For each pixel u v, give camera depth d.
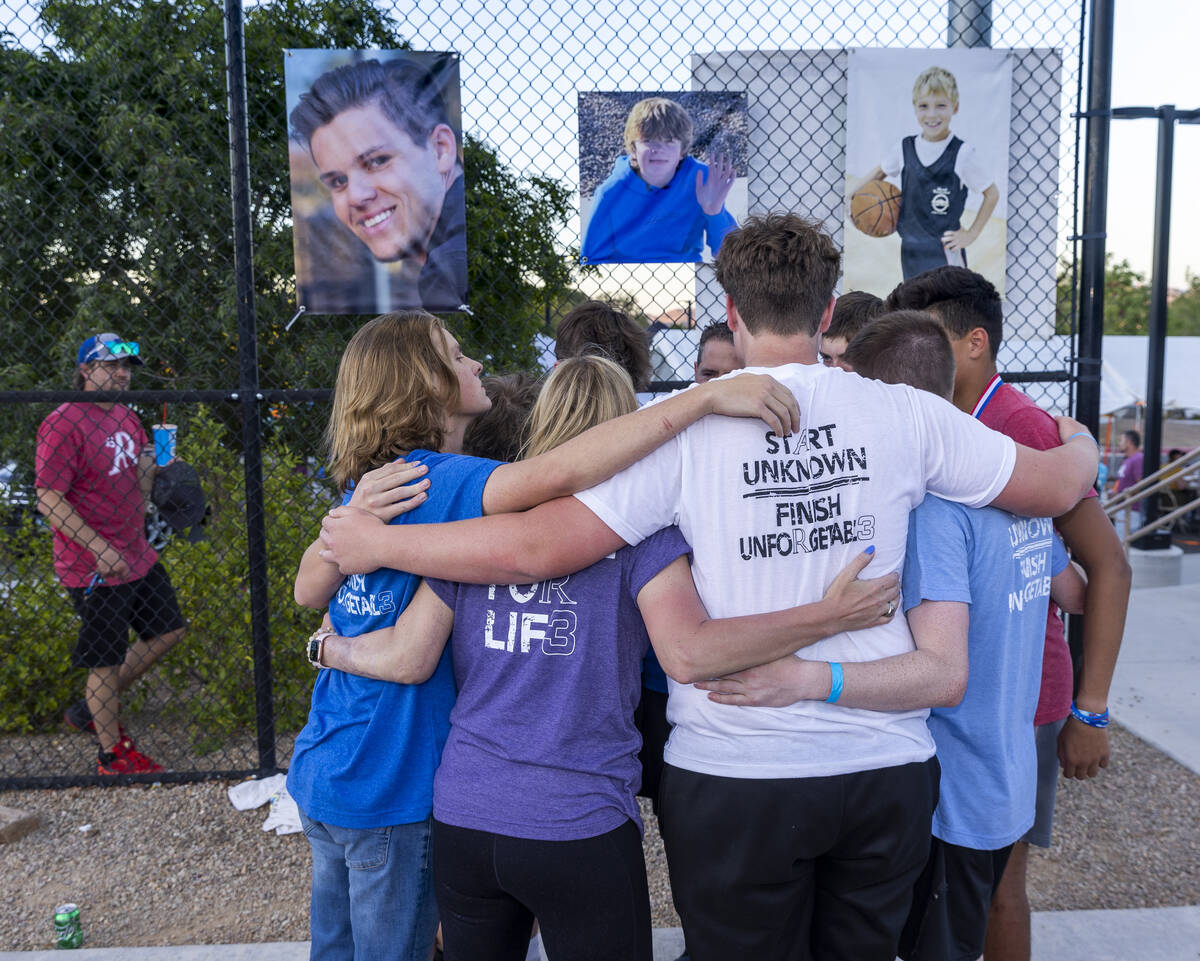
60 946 2.72
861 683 1.46
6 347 9.58
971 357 2.09
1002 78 3.64
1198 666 5.29
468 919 1.59
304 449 5.04
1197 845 3.27
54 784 3.87
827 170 3.71
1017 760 1.77
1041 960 2.54
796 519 1.48
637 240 3.72
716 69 3.68
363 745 1.65
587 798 1.52
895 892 1.56
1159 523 7.68
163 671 4.51
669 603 1.49
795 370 1.55
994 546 1.66
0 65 8.58
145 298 9.77
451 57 3.55
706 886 1.53
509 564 1.51
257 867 3.23
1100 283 3.64
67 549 3.92
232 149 3.57
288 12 7.26
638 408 1.75
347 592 1.73
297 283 3.60
